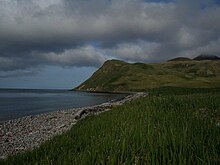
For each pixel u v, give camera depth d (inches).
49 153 501.0
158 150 423.8
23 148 940.6
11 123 1660.9
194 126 552.7
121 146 457.7
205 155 397.4
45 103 3941.9
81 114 1736.0
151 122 621.0
